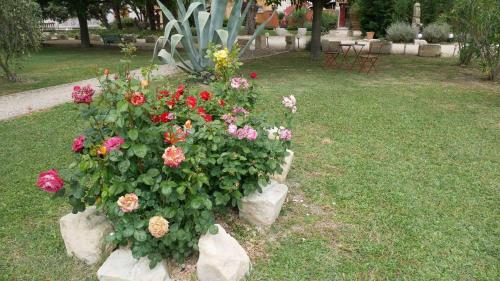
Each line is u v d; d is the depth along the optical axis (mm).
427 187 3863
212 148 2760
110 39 20719
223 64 3848
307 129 5637
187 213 2506
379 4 23875
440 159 4590
